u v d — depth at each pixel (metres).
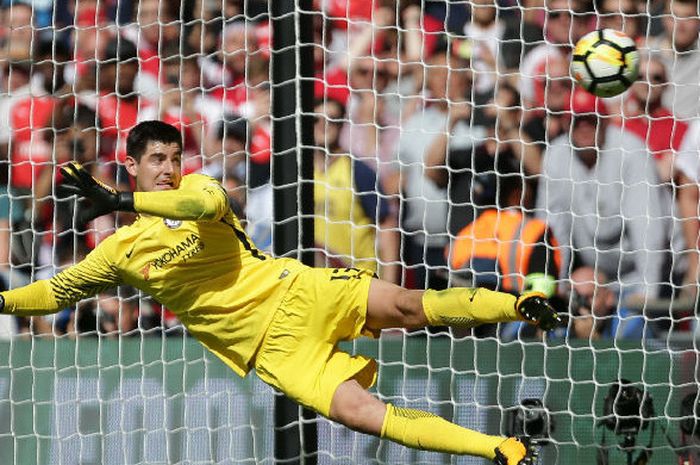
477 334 25.98
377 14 28.06
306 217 22.55
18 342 24.62
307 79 22.72
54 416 24.47
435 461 24.00
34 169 27.42
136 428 24.33
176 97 27.83
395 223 27.14
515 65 28.31
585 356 24.38
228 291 18.77
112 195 16.55
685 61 28.44
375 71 26.64
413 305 18.09
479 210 27.30
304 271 18.95
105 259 19.22
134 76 28.19
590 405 24.34
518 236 26.97
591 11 28.56
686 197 27.64
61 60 28.39
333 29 27.89
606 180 27.56
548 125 27.50
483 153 27.61
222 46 26.75
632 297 26.89
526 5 28.47
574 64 20.62
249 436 24.06
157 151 18.72
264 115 27.03
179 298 18.97
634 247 27.34
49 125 28.09
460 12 28.38
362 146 27.45
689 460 24.23
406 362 24.22
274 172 22.56
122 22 28.56
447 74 27.95
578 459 24.19
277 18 22.70
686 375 24.41
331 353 18.97
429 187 27.47
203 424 24.17
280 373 18.75
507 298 17.23
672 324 24.81
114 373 24.45
